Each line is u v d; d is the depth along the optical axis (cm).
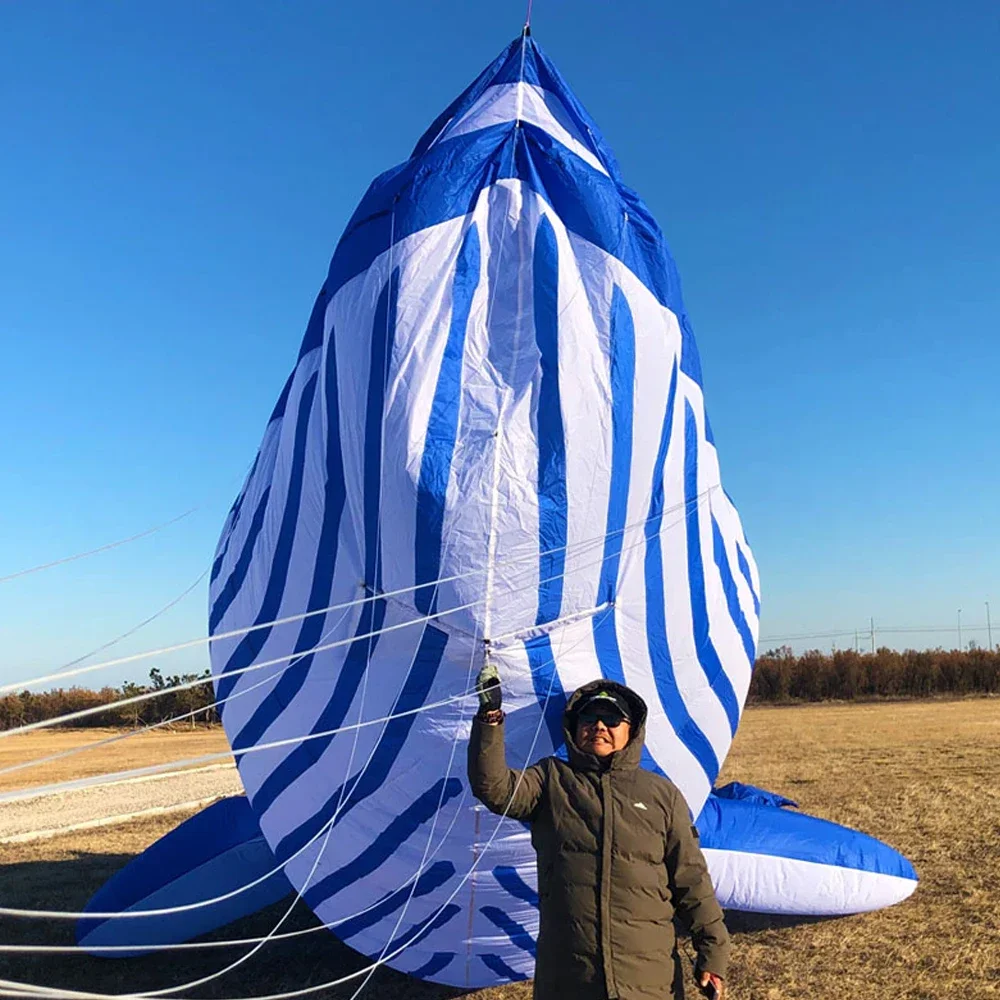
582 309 421
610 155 489
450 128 460
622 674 434
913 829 871
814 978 530
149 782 1559
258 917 720
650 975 284
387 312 420
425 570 395
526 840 418
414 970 472
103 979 586
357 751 425
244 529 587
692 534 484
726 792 774
